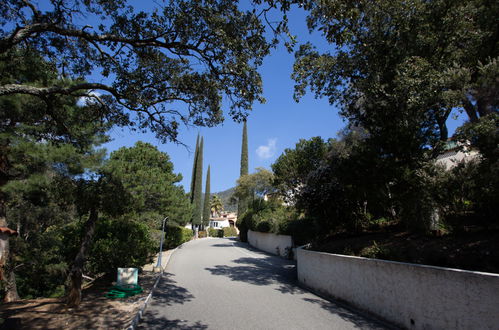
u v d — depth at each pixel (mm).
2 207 11086
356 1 5512
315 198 11883
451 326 4332
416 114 8273
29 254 14875
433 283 4730
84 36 5980
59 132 9406
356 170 8680
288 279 11547
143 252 12117
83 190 7691
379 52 9461
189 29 6977
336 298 7848
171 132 8797
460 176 6105
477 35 8031
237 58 6914
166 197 19391
